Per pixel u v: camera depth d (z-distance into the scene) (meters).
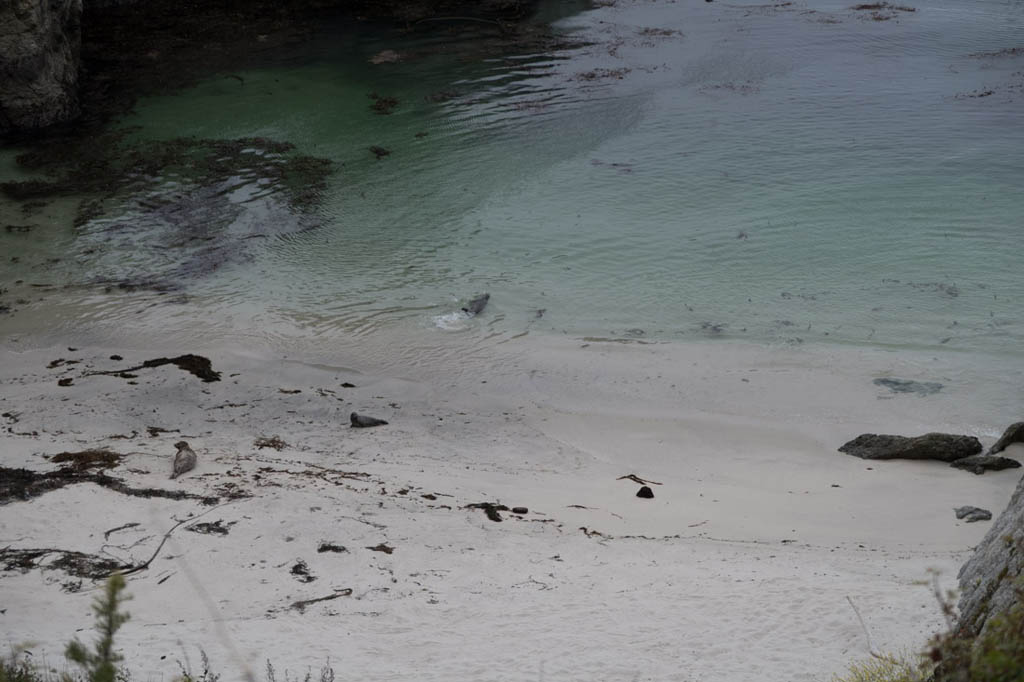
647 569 12.86
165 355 22.17
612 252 27.02
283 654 9.77
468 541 13.88
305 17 48.28
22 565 12.27
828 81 39.75
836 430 19.36
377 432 19.28
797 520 15.74
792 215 28.64
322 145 34.31
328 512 14.50
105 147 34.03
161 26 46.38
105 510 14.05
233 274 26.25
